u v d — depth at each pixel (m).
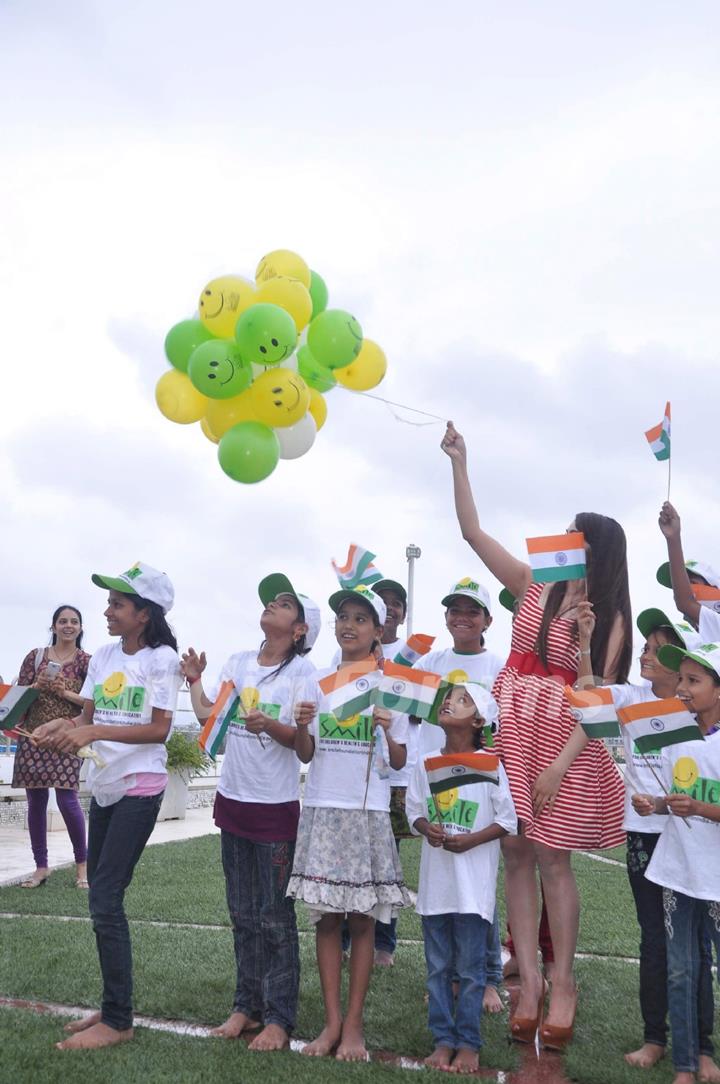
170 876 8.09
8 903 6.73
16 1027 4.02
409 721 4.69
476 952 4.07
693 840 3.91
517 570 4.55
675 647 4.08
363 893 4.14
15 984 4.66
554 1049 4.09
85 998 4.51
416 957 5.62
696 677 4.05
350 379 5.31
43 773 7.49
